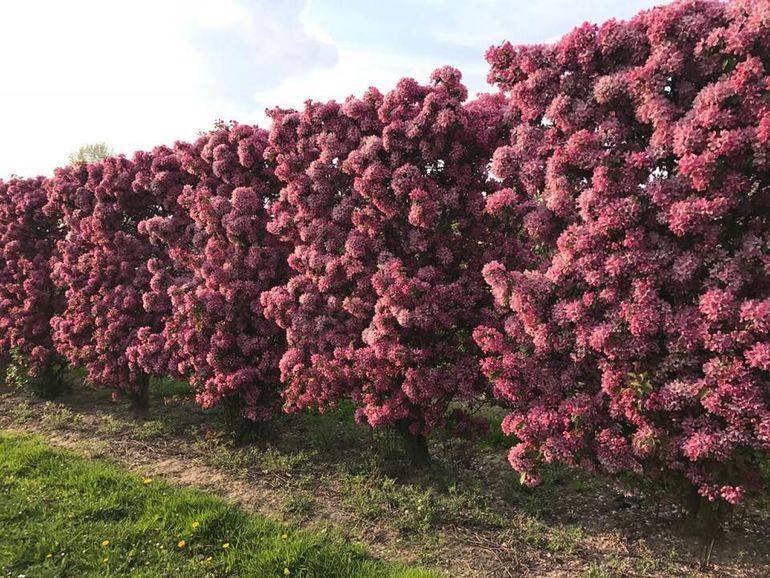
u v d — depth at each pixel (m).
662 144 3.10
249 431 5.88
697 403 3.20
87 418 6.93
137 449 5.73
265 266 5.61
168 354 6.20
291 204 5.02
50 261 8.05
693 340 3.06
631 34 3.30
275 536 3.75
